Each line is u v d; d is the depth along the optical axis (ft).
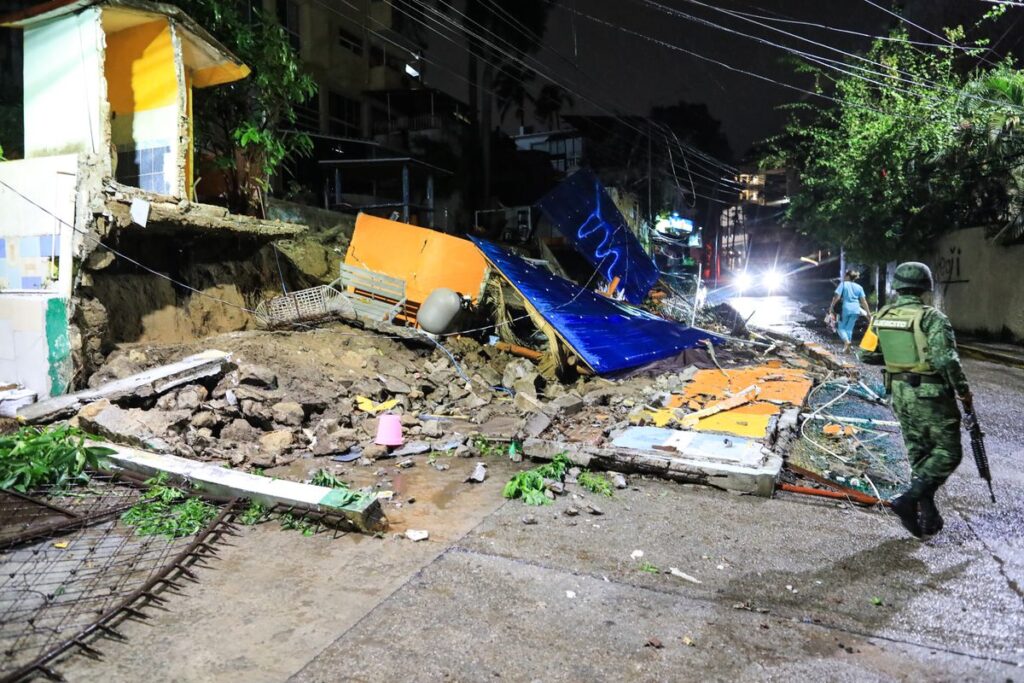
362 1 82.69
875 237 66.49
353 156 75.15
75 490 16.56
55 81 25.09
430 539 14.43
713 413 24.91
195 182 29.84
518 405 27.02
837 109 70.95
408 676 9.56
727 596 12.17
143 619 10.96
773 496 17.56
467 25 84.94
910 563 13.66
